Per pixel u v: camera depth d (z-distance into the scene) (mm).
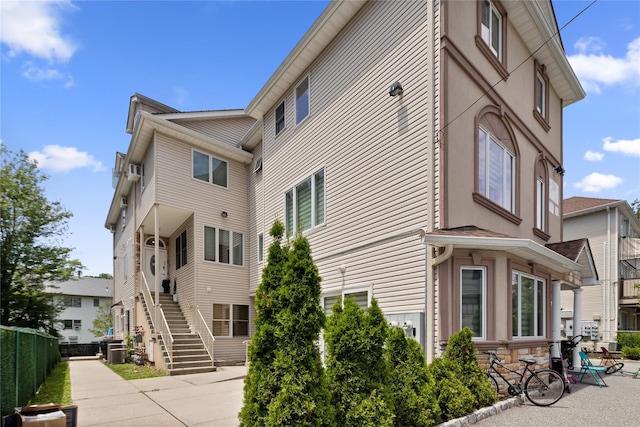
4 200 19953
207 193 14500
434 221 6770
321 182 10133
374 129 8445
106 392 8016
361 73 8984
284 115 12008
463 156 7203
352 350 4523
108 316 34125
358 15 9258
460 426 4996
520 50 9766
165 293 16281
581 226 21328
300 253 4398
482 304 6730
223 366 12312
